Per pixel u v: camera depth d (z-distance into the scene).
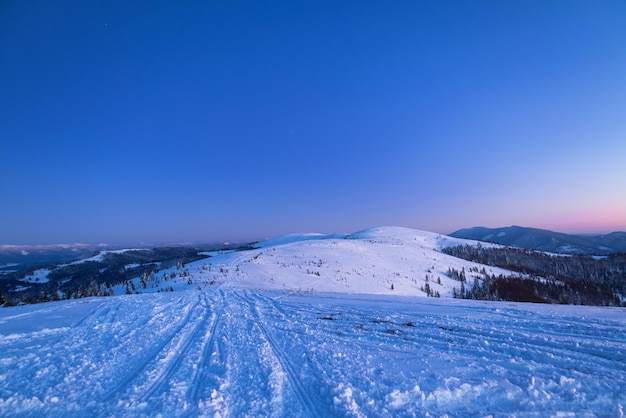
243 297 18.20
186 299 17.97
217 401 4.66
